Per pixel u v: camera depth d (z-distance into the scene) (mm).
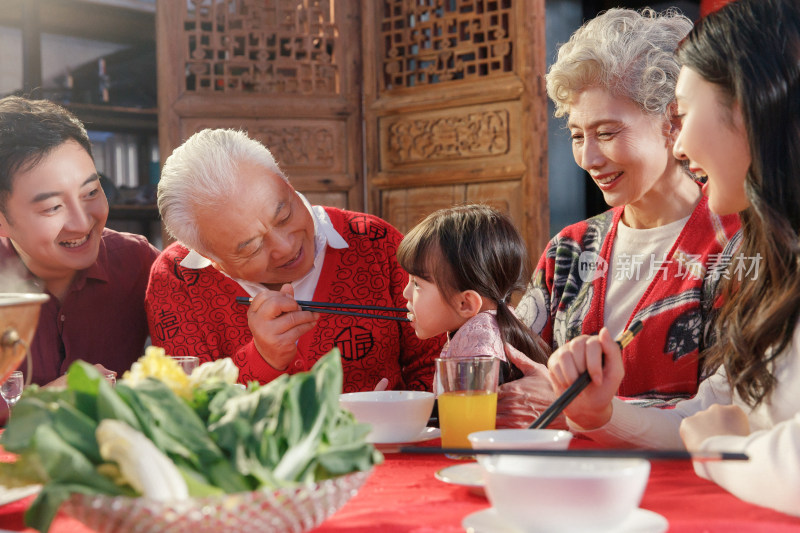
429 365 2012
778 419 1076
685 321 1678
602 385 1098
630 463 774
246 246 1741
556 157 3809
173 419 747
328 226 2037
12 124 1853
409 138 3547
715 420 1045
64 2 4000
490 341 1502
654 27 1678
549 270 1954
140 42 4270
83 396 758
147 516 666
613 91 1652
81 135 1980
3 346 916
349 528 815
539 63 3258
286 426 767
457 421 1163
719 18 1094
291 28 3643
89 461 727
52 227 1883
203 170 1702
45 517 670
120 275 2148
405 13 3537
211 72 3502
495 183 3361
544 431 954
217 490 711
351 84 3623
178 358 1304
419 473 1076
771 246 1072
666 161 1705
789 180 1046
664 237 1768
